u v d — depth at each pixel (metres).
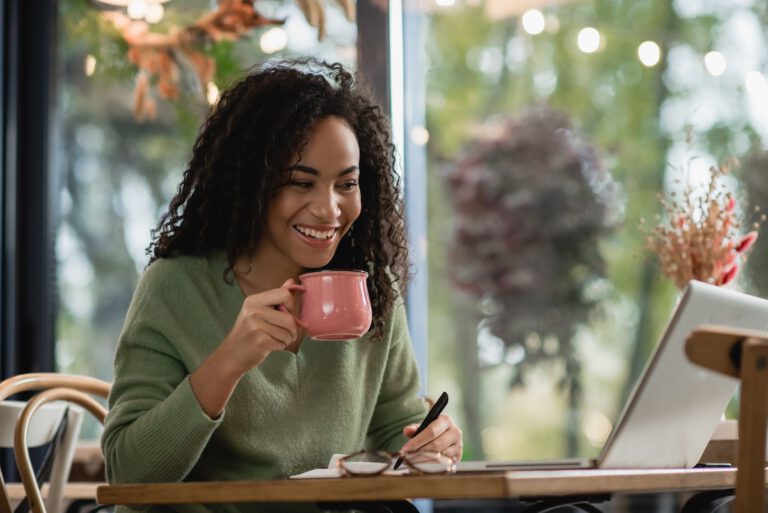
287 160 2.20
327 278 1.97
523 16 5.99
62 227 4.17
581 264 5.91
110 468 2.04
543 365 5.88
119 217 4.21
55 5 4.14
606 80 5.86
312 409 2.27
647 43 5.72
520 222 5.97
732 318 1.85
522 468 1.84
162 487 1.73
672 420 1.88
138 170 4.21
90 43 4.17
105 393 2.68
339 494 1.60
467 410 5.89
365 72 4.07
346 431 2.32
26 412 2.38
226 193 2.30
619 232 5.85
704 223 2.94
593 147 5.90
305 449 2.25
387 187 2.49
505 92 6.03
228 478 2.20
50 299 4.10
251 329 1.90
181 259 2.30
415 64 4.38
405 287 2.60
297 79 2.27
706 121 5.50
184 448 1.93
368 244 2.47
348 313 1.96
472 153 6.06
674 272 2.95
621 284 5.83
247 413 2.18
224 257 2.32
